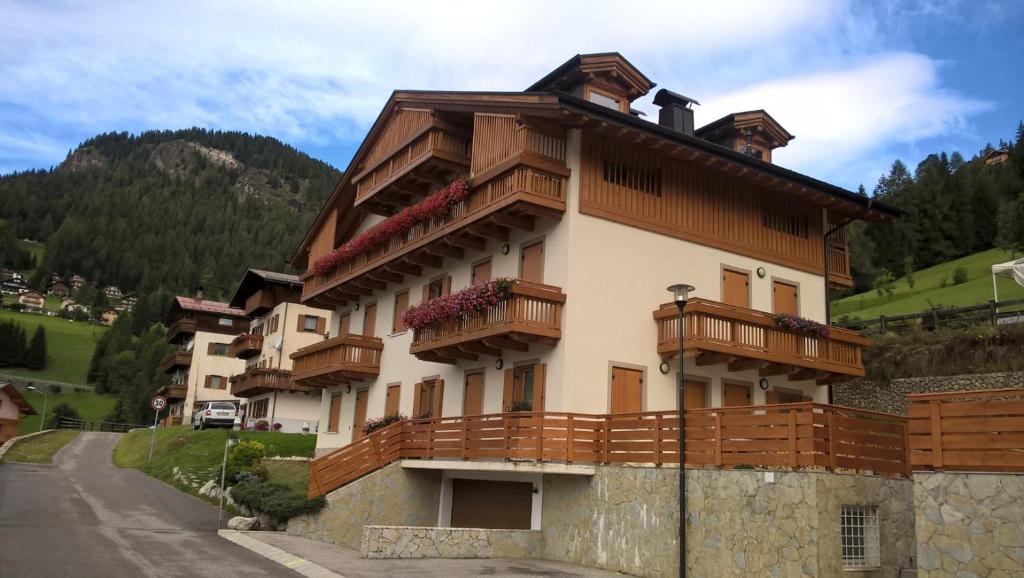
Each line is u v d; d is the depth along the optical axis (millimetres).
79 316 174000
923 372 27281
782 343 22906
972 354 26297
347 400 32094
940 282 61188
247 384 52812
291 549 19031
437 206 24047
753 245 24859
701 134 28750
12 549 16797
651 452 17188
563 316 20609
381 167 29578
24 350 141375
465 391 24281
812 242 26641
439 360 24594
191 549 18281
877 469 14883
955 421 11438
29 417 109625
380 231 27906
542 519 19984
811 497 13508
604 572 17125
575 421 18859
